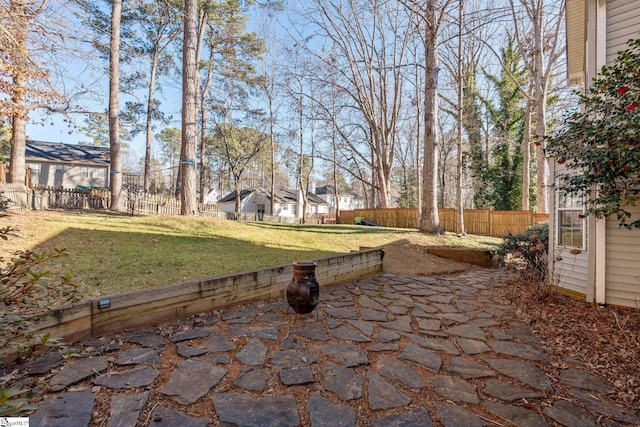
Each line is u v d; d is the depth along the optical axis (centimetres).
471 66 1905
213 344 290
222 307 381
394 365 271
